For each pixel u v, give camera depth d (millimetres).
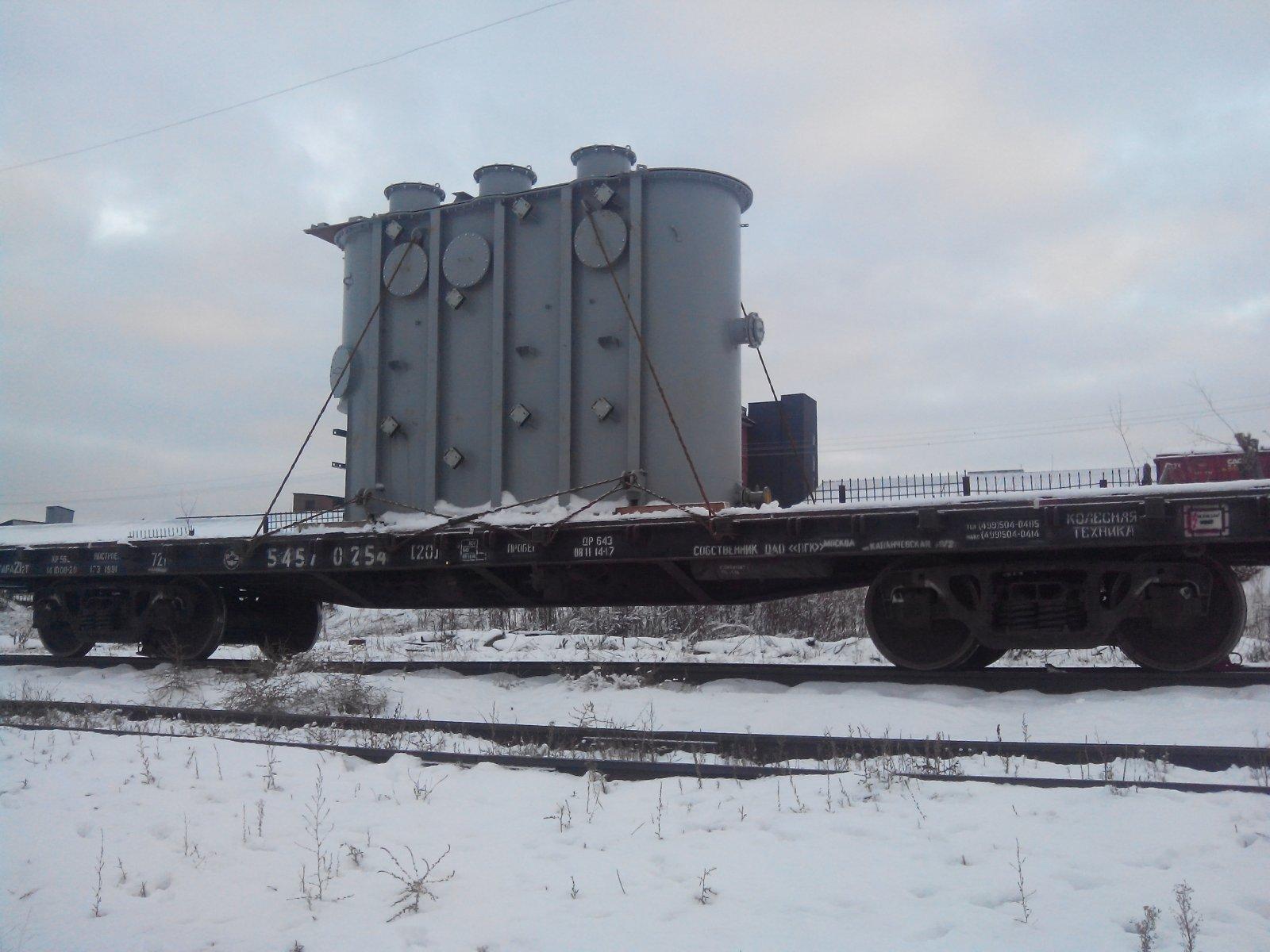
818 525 12000
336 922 4961
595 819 6473
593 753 8891
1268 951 4148
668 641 22141
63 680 15586
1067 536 10805
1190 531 10320
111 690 14477
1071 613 11375
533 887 5277
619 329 13750
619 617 26656
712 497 13445
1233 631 10680
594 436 13758
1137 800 6145
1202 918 4445
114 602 17375
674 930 4621
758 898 4926
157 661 16500
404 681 13906
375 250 15664
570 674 13680
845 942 4387
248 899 5297
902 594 12055
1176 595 10922
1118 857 5223
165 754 8633
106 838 6348
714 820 6254
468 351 14859
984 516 11172
